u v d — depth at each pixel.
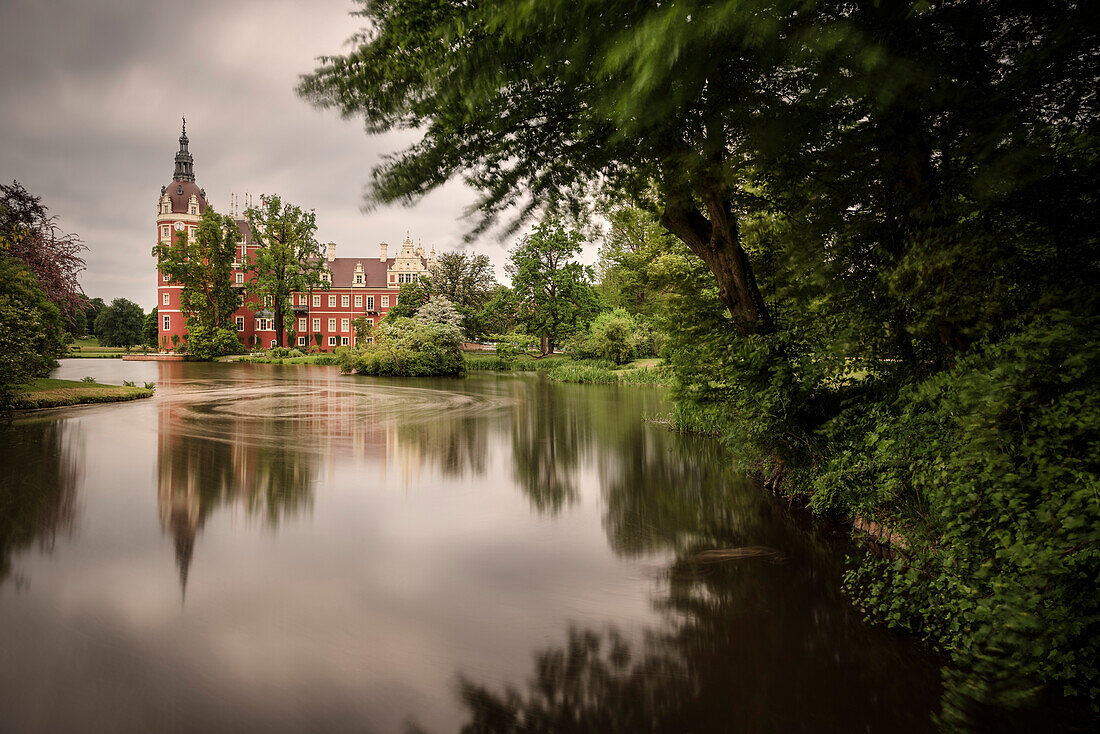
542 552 5.20
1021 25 2.65
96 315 85.94
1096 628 2.49
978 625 3.18
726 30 1.92
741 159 4.32
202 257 54.03
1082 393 2.52
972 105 2.97
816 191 4.45
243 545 5.25
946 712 2.78
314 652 3.38
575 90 3.19
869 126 3.62
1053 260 3.28
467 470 8.65
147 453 9.39
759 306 6.35
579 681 3.12
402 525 5.95
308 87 3.15
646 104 2.28
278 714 2.77
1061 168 3.05
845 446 5.35
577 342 38.25
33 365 14.03
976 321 3.52
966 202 3.71
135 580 4.41
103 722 2.67
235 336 53.94
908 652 3.38
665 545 5.39
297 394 20.52
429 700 2.92
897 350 4.58
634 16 2.04
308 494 7.12
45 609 3.88
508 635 3.65
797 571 4.71
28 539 5.31
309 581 4.46
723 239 6.12
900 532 4.25
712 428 11.27
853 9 2.41
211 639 3.51
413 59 3.18
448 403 18.12
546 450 10.30
